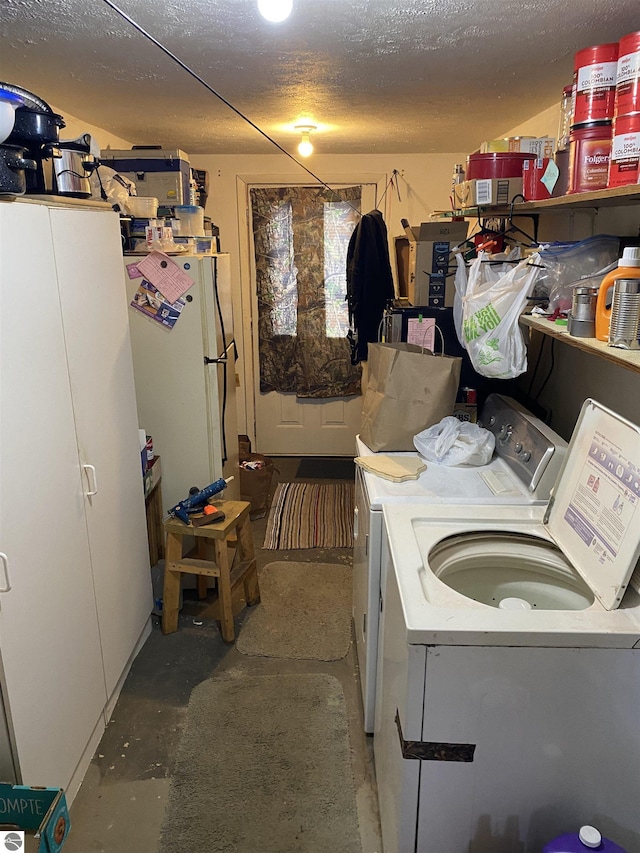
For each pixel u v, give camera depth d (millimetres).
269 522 3711
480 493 1944
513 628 1245
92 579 1954
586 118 1405
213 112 2758
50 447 1658
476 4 1472
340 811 1801
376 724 1927
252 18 1568
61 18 1563
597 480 1561
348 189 4418
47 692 1642
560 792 1344
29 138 1612
